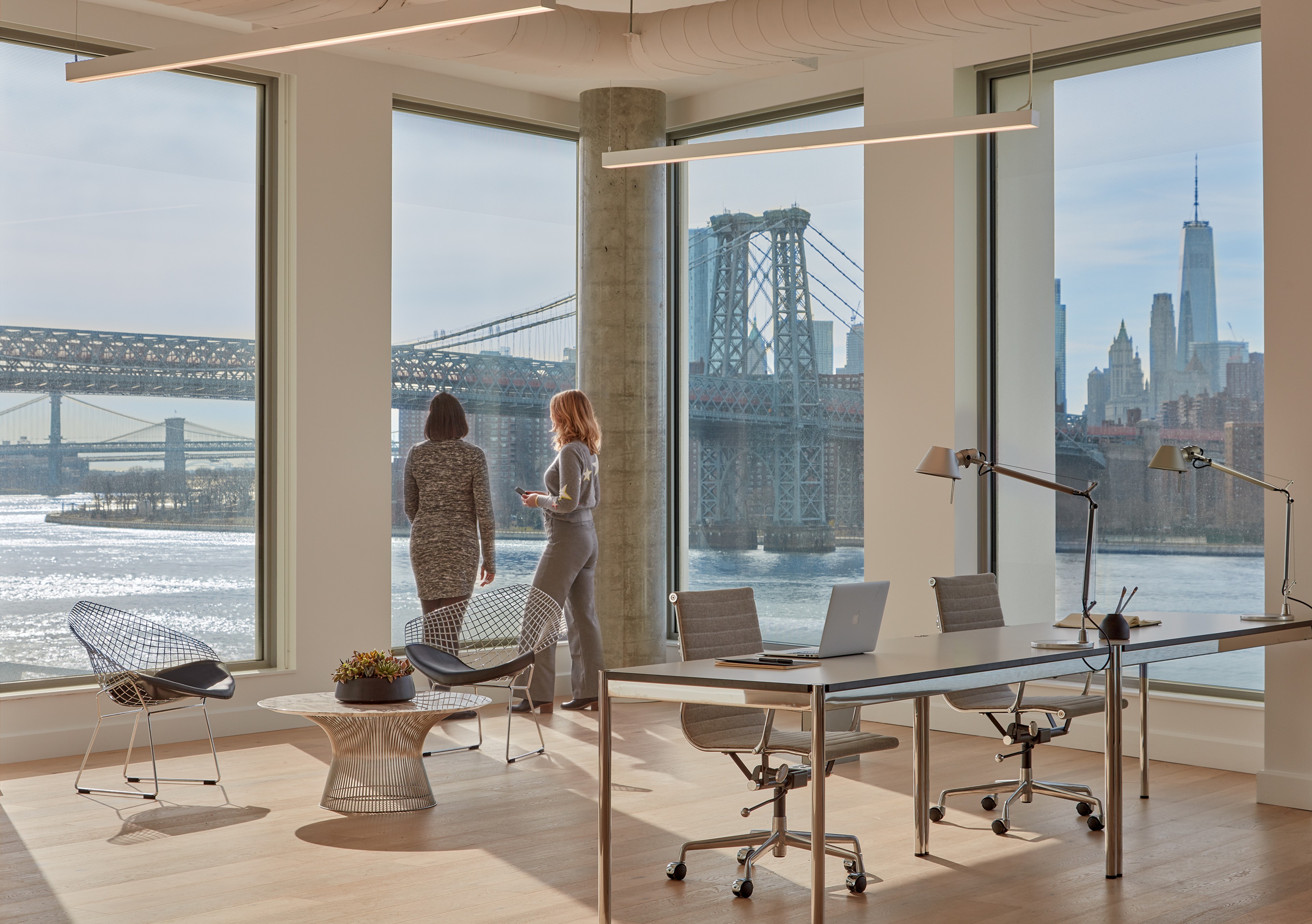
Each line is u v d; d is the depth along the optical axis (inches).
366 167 296.0
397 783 204.2
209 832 190.2
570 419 291.0
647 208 323.0
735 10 231.6
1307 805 207.3
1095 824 195.2
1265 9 212.4
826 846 169.9
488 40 226.1
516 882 165.9
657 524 325.1
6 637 255.0
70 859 175.8
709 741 166.6
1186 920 151.9
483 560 295.4
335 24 169.6
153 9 266.1
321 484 287.4
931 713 284.5
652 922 150.9
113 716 244.4
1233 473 213.9
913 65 287.0
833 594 160.7
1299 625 203.2
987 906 157.4
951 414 279.6
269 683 279.1
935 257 281.9
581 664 301.3
